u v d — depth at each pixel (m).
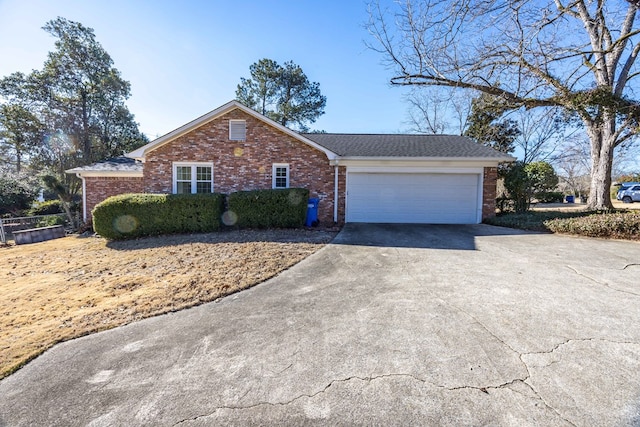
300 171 11.16
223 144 11.12
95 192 12.48
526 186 12.12
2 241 10.71
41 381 2.50
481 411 2.02
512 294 4.04
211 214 9.34
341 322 3.38
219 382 2.42
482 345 2.82
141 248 7.68
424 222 11.05
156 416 2.07
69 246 8.85
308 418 2.02
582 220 8.49
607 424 1.88
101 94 25.67
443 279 4.73
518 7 6.92
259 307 3.87
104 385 2.43
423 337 3.00
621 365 2.47
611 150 11.36
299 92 27.39
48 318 3.76
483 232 8.93
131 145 27.25
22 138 23.69
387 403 2.13
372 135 14.61
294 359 2.70
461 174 10.86
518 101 9.49
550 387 2.23
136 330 3.37
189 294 4.38
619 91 10.60
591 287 4.26
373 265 5.60
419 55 9.09
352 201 11.16
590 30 9.84
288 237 8.20
